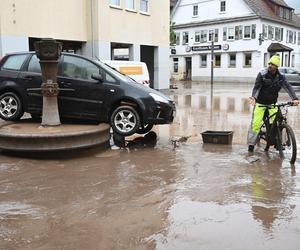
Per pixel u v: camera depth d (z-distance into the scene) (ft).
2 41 57.72
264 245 14.33
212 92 103.24
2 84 32.81
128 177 22.71
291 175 23.35
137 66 54.03
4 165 25.13
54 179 22.24
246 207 18.06
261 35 165.48
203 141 32.86
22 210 17.65
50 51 28.96
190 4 188.65
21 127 30.17
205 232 15.39
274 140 28.78
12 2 58.75
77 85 31.53
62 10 67.26
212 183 21.66
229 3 174.19
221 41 177.68
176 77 196.75
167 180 22.16
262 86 28.40
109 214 17.20
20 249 14.05
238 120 48.47
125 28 79.15
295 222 16.43
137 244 14.40
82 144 27.66
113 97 31.07
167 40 92.48
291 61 195.00
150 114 30.94
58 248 14.11
